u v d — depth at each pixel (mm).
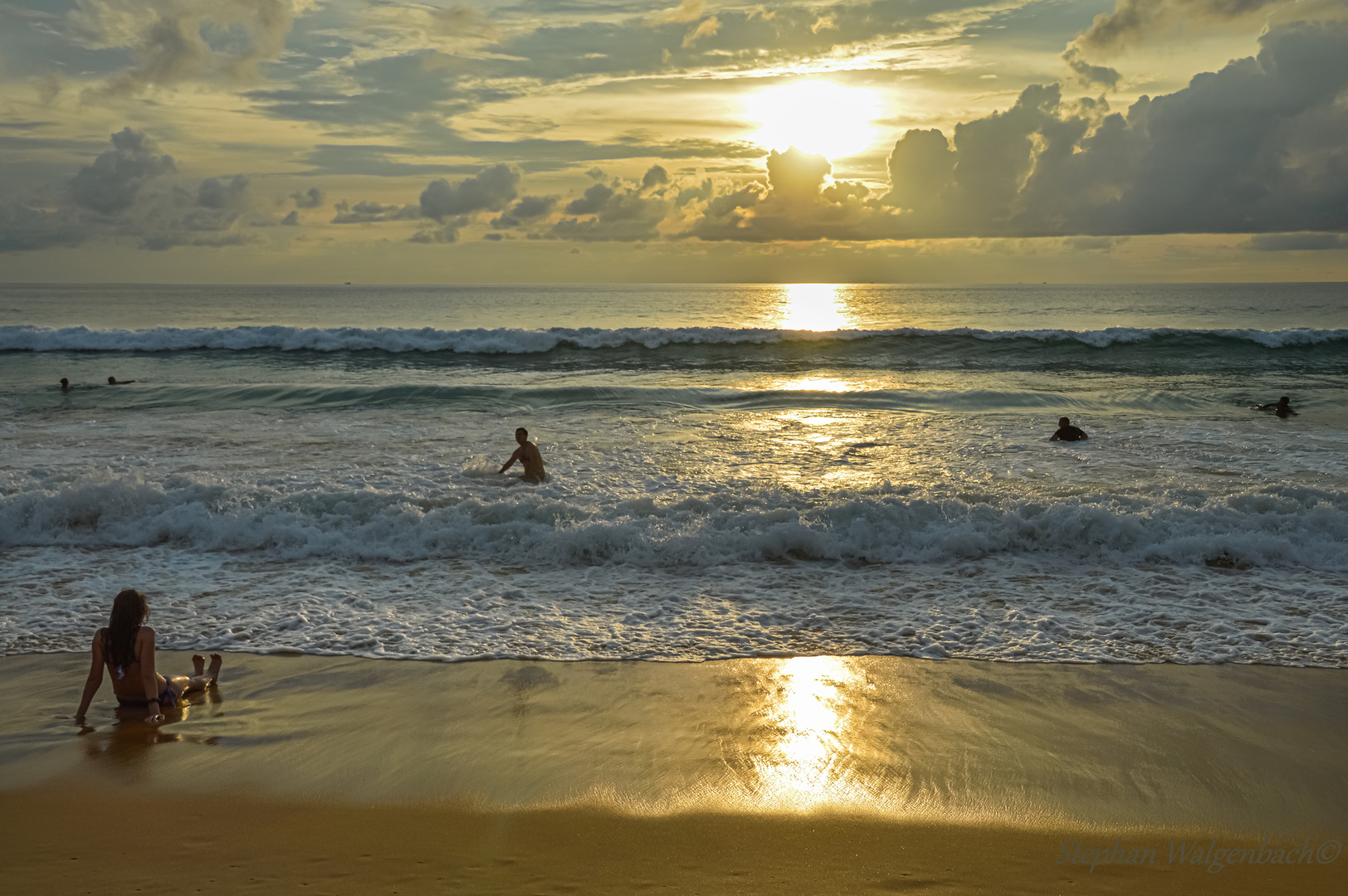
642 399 18703
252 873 3596
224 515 9516
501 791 4383
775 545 8992
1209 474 11867
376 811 4180
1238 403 18859
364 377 22906
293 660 6219
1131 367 25250
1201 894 3539
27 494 9695
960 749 4914
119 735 5035
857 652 6445
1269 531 9164
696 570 8555
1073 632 6848
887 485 10648
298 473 11594
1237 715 5379
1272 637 6715
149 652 5336
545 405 18047
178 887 3471
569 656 6324
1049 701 5586
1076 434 14352
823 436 14703
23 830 3959
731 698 5621
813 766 4699
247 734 5047
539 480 11367
